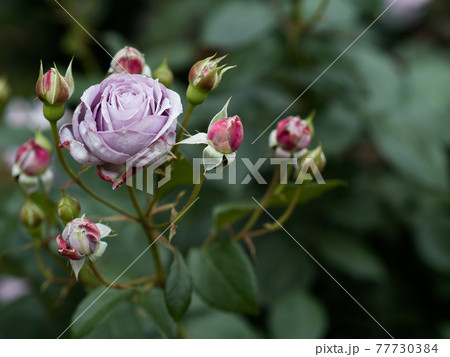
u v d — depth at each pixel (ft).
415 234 1.89
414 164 1.74
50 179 1.29
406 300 1.96
